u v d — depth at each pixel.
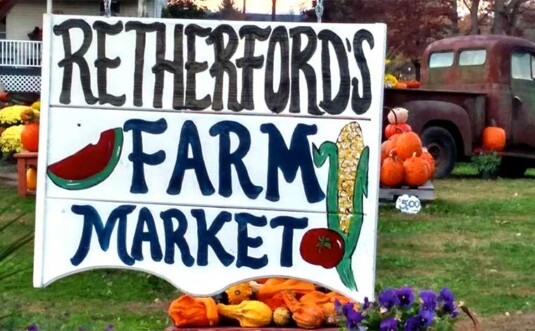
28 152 12.65
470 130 17.52
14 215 10.75
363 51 4.88
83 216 4.96
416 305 4.80
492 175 17.55
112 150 4.96
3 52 31.16
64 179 4.98
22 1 33.62
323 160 4.89
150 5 33.62
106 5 5.09
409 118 17.08
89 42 4.98
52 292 7.58
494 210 12.98
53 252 4.97
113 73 4.97
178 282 4.92
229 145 4.92
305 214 4.89
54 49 4.98
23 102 22.91
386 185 13.07
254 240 4.91
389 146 13.26
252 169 4.91
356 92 4.89
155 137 4.95
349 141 4.89
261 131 4.91
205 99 4.94
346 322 4.83
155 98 4.95
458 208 13.04
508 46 18.05
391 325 4.63
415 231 11.09
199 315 5.36
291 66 4.91
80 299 7.45
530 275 8.76
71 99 4.98
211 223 4.93
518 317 7.22
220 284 4.92
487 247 10.12
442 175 17.36
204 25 4.93
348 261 4.88
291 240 4.90
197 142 4.94
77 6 33.69
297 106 4.91
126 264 4.95
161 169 4.94
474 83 18.30
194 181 4.93
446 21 38.09
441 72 19.00
